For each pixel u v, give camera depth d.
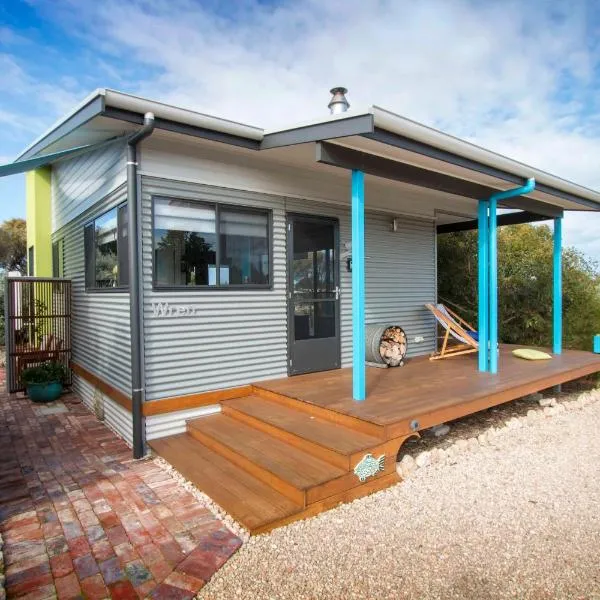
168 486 3.77
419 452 4.36
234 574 2.62
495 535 3.02
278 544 2.90
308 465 3.56
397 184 6.44
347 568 2.67
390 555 2.79
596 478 3.92
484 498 3.54
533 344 9.61
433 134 4.11
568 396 6.78
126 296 4.78
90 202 5.96
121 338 4.99
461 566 2.69
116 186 4.91
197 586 2.51
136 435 4.40
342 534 3.02
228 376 5.01
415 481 3.81
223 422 4.64
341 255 6.09
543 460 4.32
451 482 3.82
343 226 6.11
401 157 4.57
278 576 2.60
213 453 4.16
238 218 5.10
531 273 9.72
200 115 4.09
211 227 4.89
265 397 5.01
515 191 5.67
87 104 3.88
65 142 4.90
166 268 4.59
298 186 5.58
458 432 5.05
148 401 4.47
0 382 8.28
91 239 6.11
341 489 3.39
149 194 4.45
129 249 4.36
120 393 5.02
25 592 2.48
